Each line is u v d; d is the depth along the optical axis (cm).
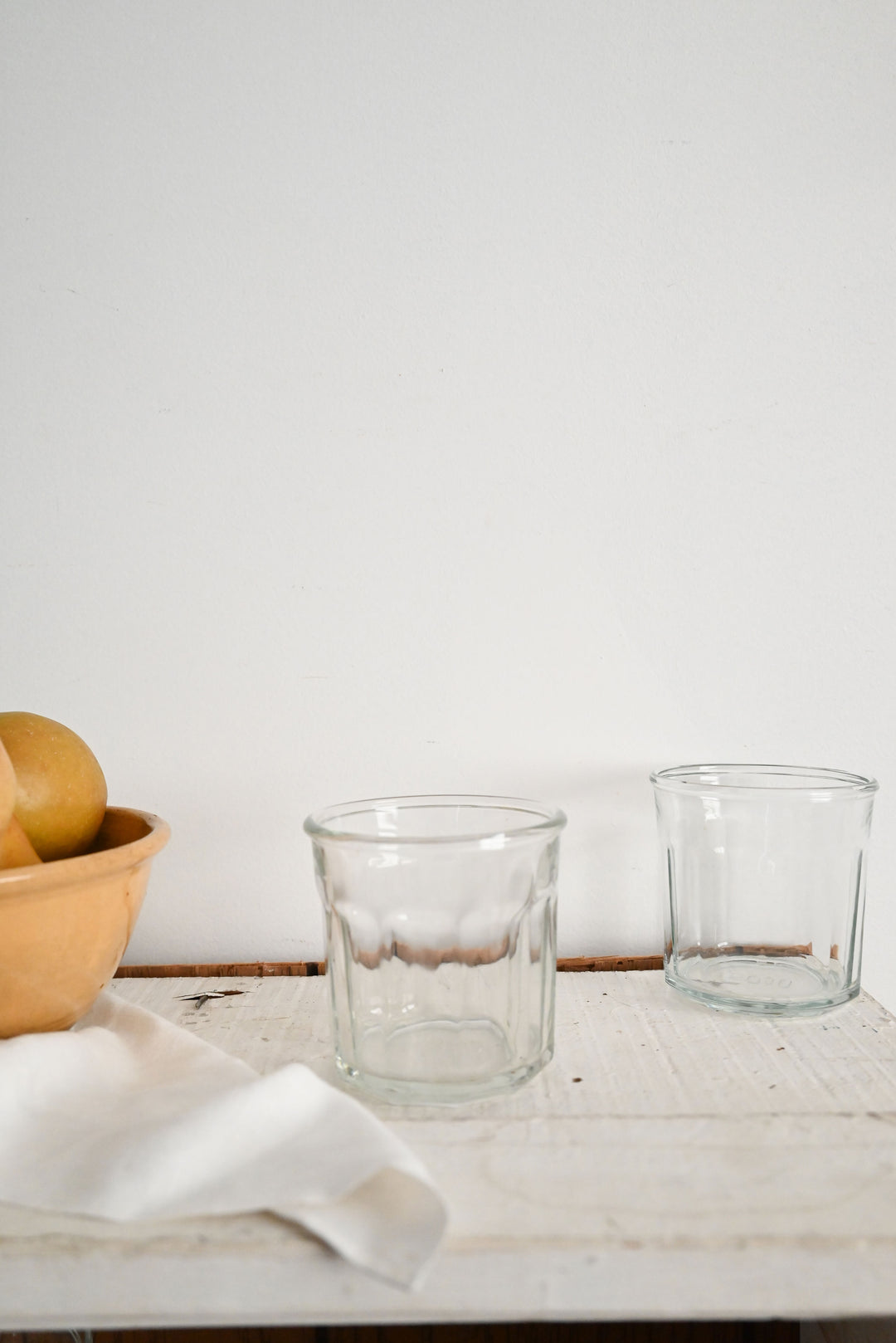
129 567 63
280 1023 53
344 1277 33
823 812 55
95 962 46
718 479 62
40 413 63
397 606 63
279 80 61
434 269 61
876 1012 54
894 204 61
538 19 60
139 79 61
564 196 61
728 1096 44
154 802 64
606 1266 33
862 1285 33
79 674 64
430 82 61
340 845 45
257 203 61
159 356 62
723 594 63
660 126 61
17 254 62
